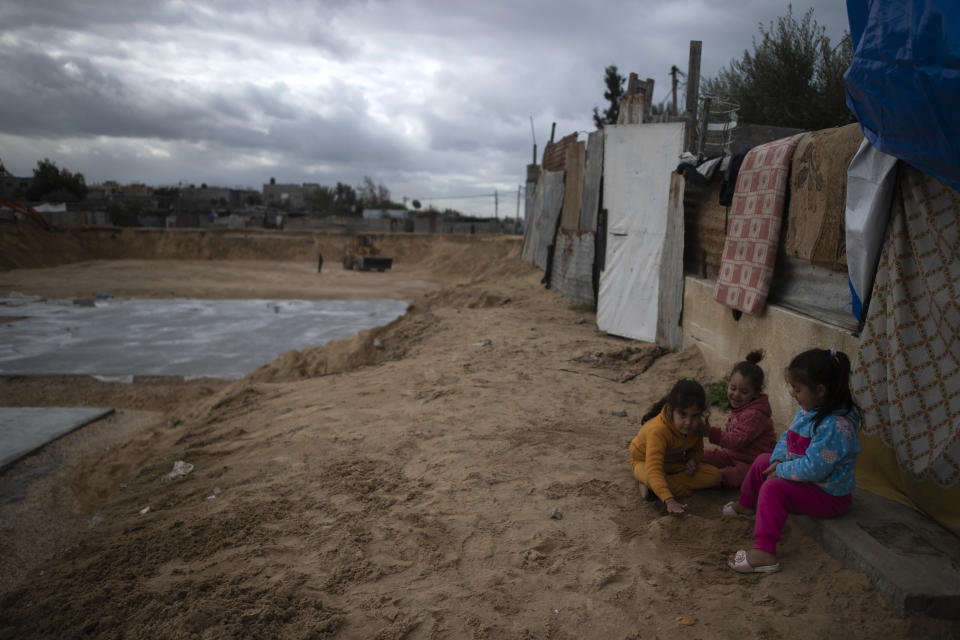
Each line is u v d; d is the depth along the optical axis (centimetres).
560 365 809
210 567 341
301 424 630
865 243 380
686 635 262
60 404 1111
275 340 1772
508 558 334
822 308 531
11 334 1841
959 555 287
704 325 753
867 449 379
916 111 297
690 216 852
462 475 448
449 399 660
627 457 473
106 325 2038
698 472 392
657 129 932
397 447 520
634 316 991
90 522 472
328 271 4606
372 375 854
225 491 474
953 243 335
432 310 1509
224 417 756
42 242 4634
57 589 336
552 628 272
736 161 670
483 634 269
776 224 580
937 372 339
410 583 314
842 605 272
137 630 285
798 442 316
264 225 6556
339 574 323
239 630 273
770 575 302
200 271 4344
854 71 325
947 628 254
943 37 272
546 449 493
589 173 1409
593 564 323
